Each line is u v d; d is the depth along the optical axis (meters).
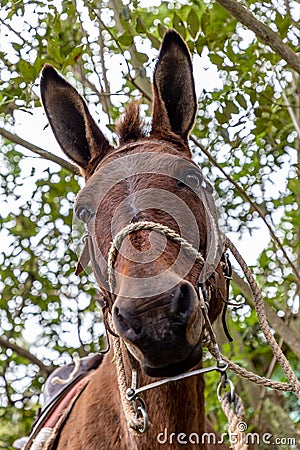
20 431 9.16
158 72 4.07
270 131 7.02
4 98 5.63
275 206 7.82
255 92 5.89
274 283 8.05
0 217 8.68
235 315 8.21
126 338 3.04
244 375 3.96
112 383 4.16
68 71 7.47
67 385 5.14
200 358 3.23
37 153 6.10
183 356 3.07
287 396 7.87
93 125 4.16
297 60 4.96
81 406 4.42
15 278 8.74
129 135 4.10
